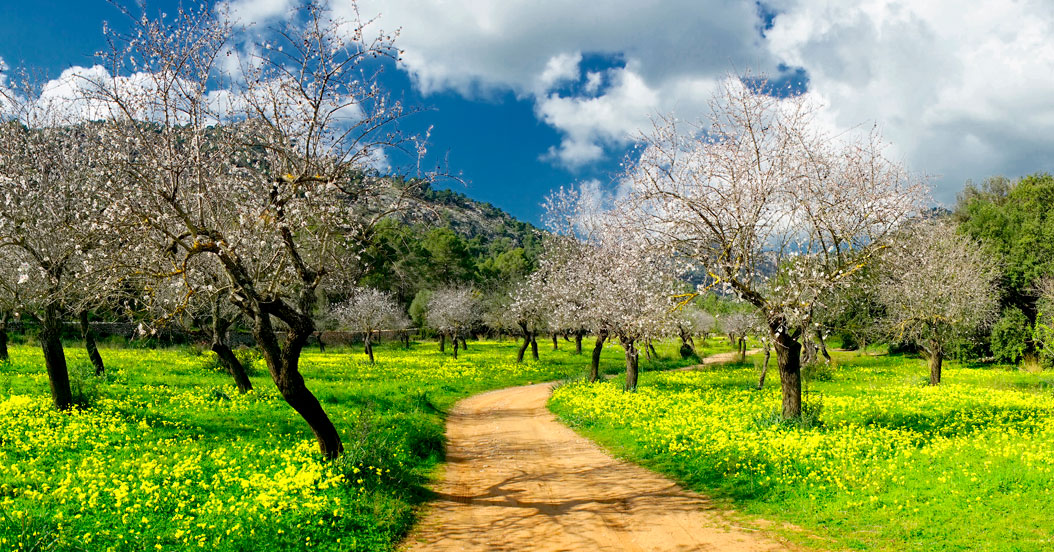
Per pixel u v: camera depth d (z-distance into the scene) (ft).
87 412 56.18
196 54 37.06
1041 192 176.55
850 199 56.59
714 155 59.72
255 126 39.45
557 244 121.90
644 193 62.03
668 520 34.19
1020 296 171.01
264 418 62.28
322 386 93.20
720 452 48.26
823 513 32.76
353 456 39.81
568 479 45.55
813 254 59.36
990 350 173.27
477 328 252.62
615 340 114.11
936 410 71.31
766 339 65.87
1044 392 95.14
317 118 39.14
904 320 112.57
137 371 94.58
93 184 50.39
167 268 44.50
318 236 43.80
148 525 28.86
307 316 42.11
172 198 35.96
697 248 61.87
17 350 116.06
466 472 48.49
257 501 31.94
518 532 32.50
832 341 250.78
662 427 61.87
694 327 186.09
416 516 34.96
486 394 119.03
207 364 105.40
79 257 50.90
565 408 87.15
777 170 58.08
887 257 60.75
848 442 48.24
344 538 29.35
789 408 60.90
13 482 33.94
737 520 33.55
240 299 40.98
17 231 50.19
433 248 287.28
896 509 31.94
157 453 43.47
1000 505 30.96
